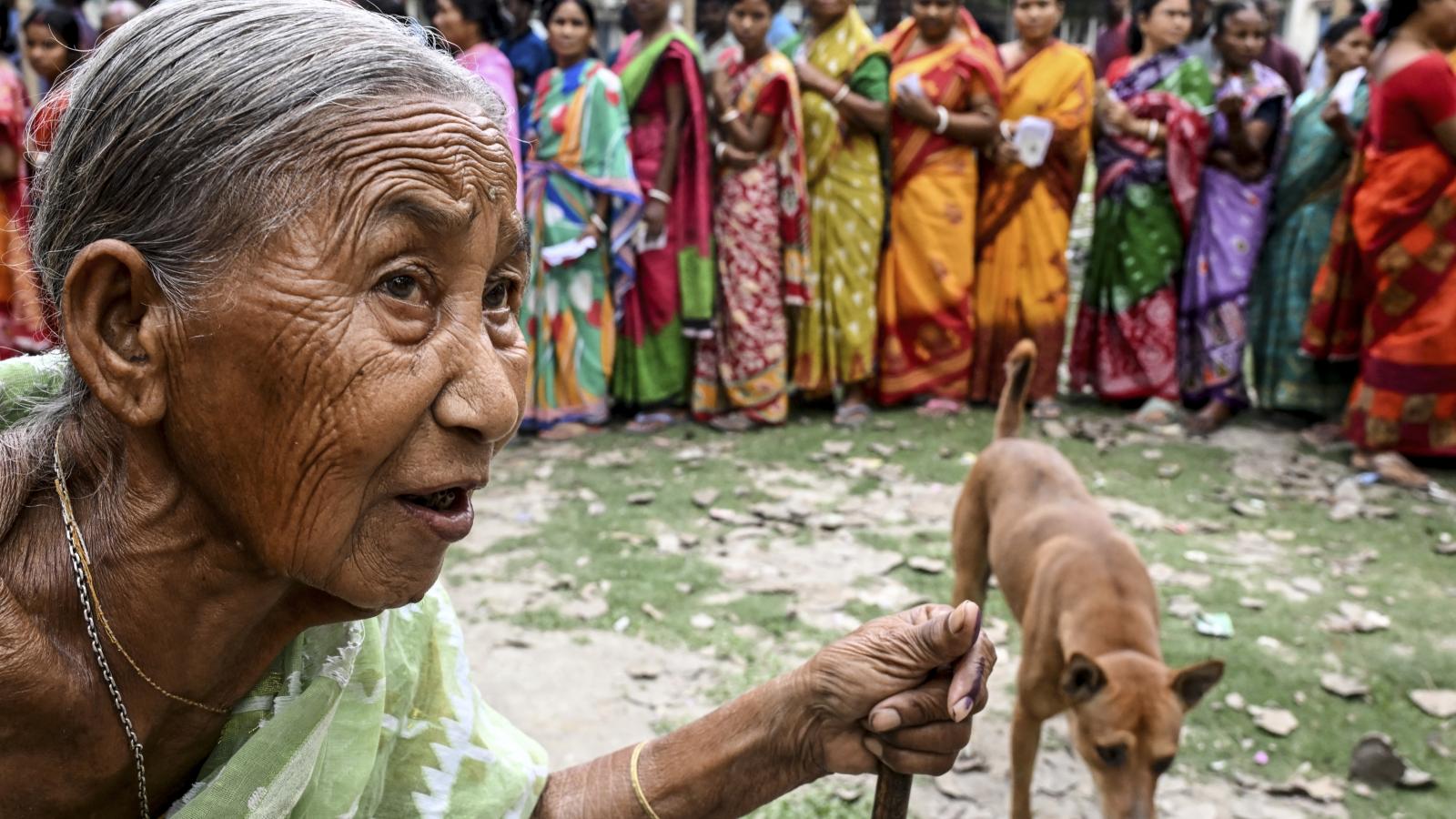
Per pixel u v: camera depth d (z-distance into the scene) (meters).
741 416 6.77
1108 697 2.96
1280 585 4.58
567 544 4.98
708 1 7.18
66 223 0.95
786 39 7.83
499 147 0.98
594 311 6.61
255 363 0.90
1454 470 5.89
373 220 0.90
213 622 1.03
